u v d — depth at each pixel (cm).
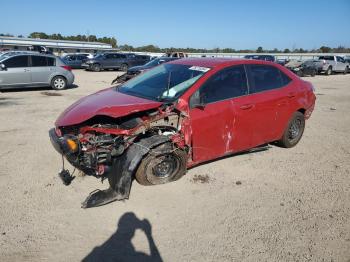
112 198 379
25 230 334
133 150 390
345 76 2711
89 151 397
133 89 494
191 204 394
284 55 5906
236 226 354
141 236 332
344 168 527
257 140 519
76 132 423
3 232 329
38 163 500
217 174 479
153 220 360
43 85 1290
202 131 432
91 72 2611
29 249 307
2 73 1185
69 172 468
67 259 297
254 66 515
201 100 425
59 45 6631
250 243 327
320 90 1584
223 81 462
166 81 471
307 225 361
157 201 398
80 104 456
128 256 304
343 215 384
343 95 1399
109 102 433
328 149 619
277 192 434
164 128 416
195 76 452
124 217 363
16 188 419
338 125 821
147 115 420
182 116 413
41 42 6372
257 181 464
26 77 1236
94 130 398
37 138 620
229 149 477
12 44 6022
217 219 366
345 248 326
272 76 543
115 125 414
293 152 591
